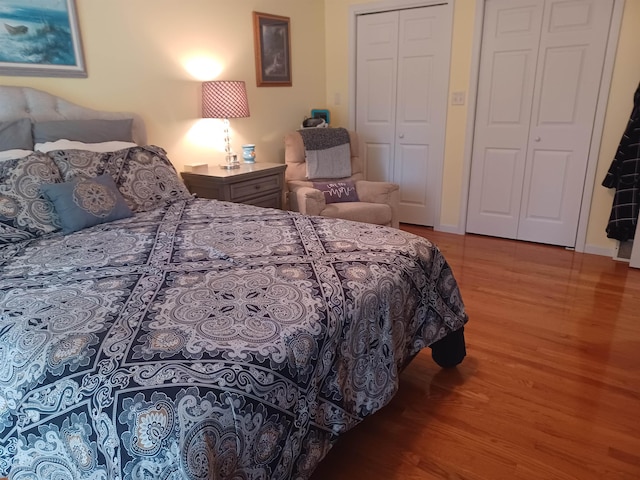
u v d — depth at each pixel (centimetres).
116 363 101
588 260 343
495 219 398
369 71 430
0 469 108
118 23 275
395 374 156
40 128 229
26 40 236
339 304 134
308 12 416
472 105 381
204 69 331
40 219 196
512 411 181
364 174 461
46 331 113
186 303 128
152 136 306
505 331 241
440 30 382
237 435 98
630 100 318
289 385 112
